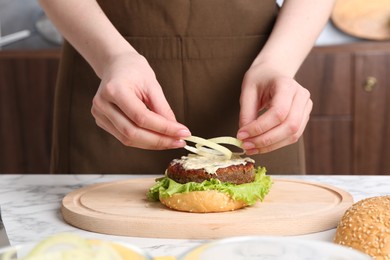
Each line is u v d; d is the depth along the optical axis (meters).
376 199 0.72
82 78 1.12
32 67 1.93
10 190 0.97
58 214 0.85
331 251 0.50
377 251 0.65
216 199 0.80
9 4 2.08
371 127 1.86
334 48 1.85
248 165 0.86
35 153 1.96
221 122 1.11
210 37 1.09
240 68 1.10
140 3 1.08
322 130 1.87
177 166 0.85
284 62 0.95
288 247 0.50
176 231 0.76
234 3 1.08
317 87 1.86
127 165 1.12
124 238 0.77
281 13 1.04
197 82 1.10
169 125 0.82
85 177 1.05
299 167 1.12
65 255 0.47
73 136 1.14
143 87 0.85
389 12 1.94
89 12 0.97
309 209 0.81
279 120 0.83
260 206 0.83
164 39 1.09
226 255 0.50
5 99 1.95
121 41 0.93
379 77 1.84
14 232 0.78
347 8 1.95
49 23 2.07
